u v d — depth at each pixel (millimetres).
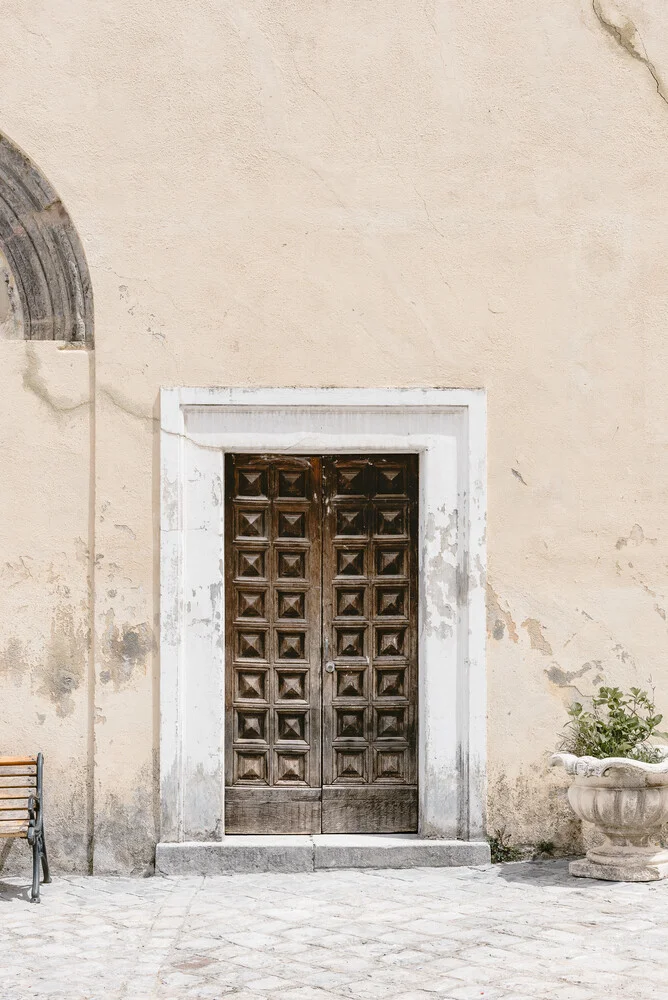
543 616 6832
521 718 6805
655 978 4750
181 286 6777
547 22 6895
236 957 5070
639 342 6895
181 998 4574
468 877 6430
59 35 6809
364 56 6863
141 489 6742
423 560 6820
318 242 6816
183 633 6734
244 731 6906
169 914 5766
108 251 6785
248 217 6809
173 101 6816
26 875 6676
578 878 6391
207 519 6789
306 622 6934
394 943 5242
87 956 5113
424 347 6824
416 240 6840
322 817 6887
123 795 6672
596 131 6902
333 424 6828
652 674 6883
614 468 6887
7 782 6691
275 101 6832
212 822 6711
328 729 6914
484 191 6871
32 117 6812
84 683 6734
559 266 6883
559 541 6855
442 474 6828
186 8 6820
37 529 6750
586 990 4613
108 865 6645
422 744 6797
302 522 6953
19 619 6734
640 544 6891
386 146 6852
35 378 6770
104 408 6750
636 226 6910
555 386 6871
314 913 5750
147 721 6703
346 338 6805
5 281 6910
